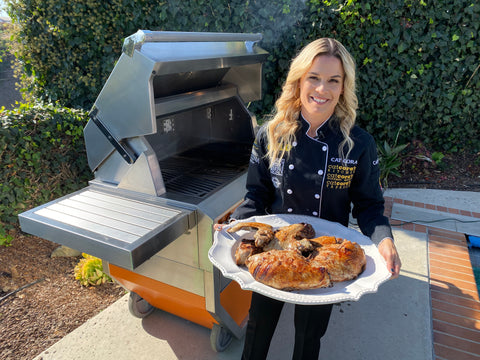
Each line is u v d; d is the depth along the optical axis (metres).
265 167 1.68
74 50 4.26
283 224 1.56
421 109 4.81
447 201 4.14
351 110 1.46
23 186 3.15
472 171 4.86
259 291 1.16
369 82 4.63
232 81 2.60
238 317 2.11
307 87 1.39
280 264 1.23
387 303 2.55
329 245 1.36
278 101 1.55
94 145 1.99
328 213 1.63
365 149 1.48
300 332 1.49
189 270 1.85
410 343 2.22
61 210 1.77
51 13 4.00
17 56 4.38
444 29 4.34
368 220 1.52
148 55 1.59
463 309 2.50
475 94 4.63
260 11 4.38
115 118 1.83
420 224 3.62
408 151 5.11
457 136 5.03
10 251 3.13
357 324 2.38
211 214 1.71
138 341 2.27
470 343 2.22
